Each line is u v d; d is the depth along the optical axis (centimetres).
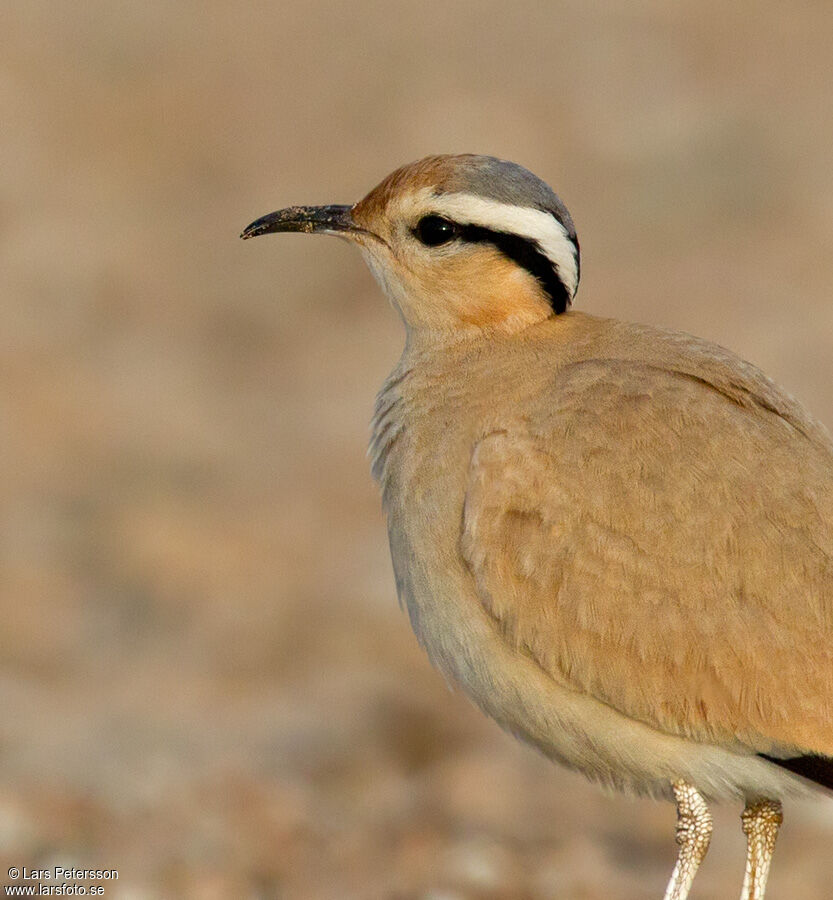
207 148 2873
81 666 1579
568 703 842
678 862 846
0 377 2198
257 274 2538
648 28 3128
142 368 2266
